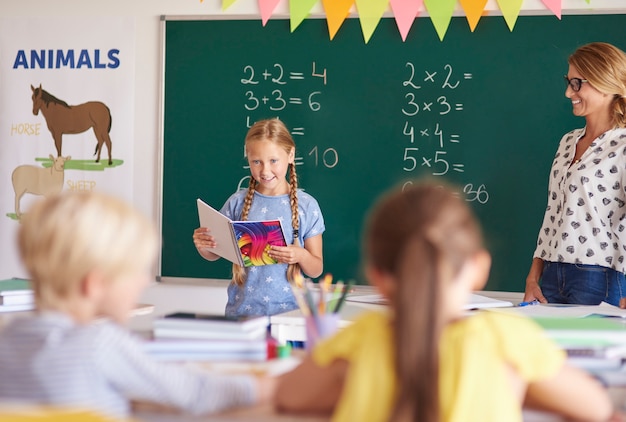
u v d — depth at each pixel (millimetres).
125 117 3559
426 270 946
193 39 3479
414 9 3297
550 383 1059
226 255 2414
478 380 981
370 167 3363
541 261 2879
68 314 1052
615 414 1148
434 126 3305
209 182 3490
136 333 1552
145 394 1031
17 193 3658
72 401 971
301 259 2455
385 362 991
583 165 2701
